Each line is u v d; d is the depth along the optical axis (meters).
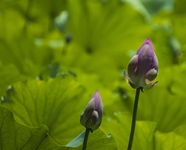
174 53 3.30
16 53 3.20
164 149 2.40
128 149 2.19
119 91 3.03
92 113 2.12
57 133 2.52
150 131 2.39
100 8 3.51
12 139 2.20
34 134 2.19
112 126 2.46
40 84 2.48
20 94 2.48
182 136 2.51
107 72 3.25
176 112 2.66
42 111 2.50
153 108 2.68
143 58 2.16
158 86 2.79
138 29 3.51
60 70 2.94
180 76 2.82
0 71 2.66
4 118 2.18
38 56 3.22
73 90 2.50
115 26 3.52
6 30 3.47
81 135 2.23
